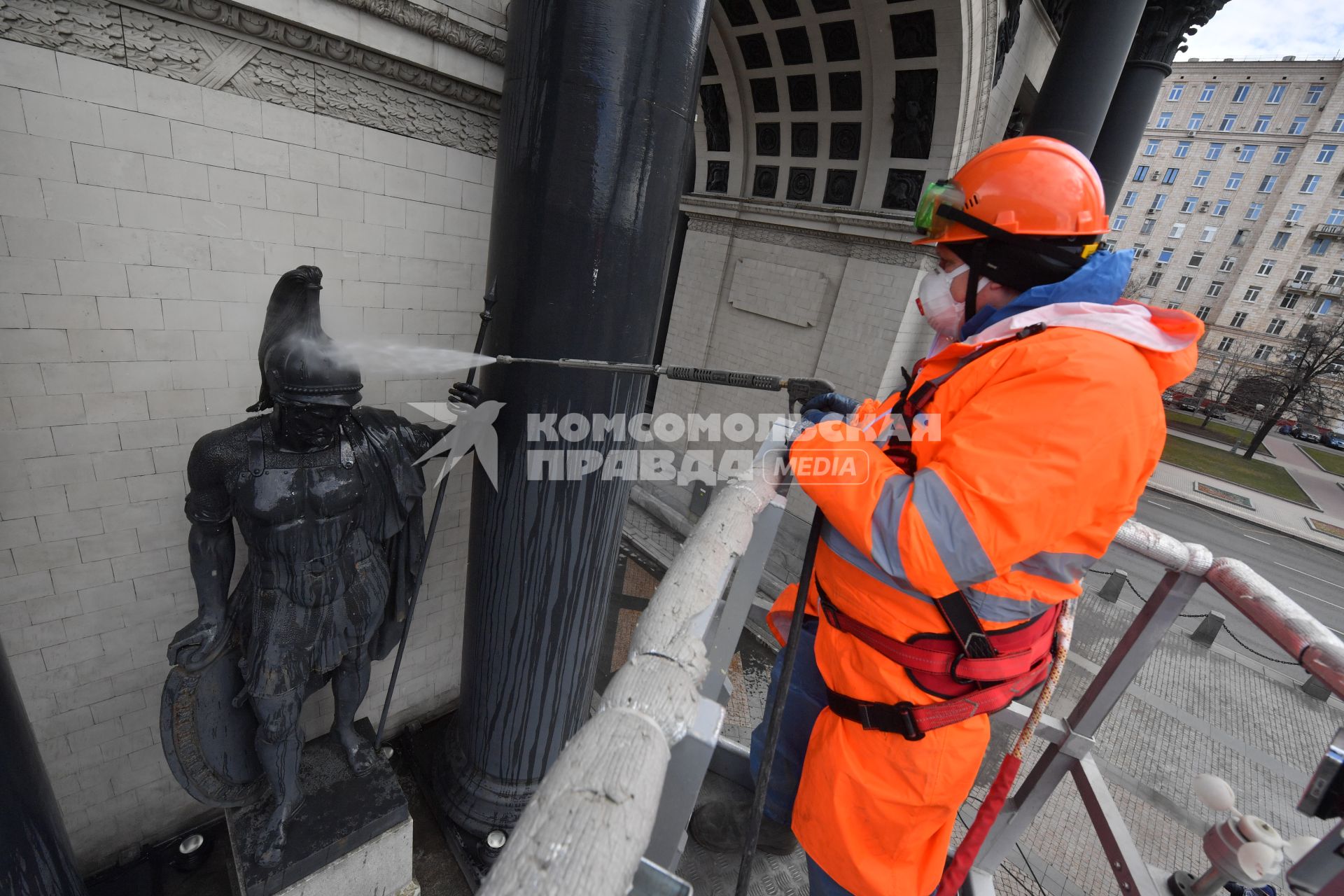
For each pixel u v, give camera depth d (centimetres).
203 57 234
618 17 229
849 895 122
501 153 259
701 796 158
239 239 263
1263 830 160
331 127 273
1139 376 93
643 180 252
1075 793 553
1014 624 112
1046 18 739
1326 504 2308
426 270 325
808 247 826
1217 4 816
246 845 283
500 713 350
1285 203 3728
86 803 313
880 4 608
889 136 709
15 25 201
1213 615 881
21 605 262
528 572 310
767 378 171
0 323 226
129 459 267
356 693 316
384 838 312
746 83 799
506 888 41
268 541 242
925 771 111
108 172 229
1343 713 768
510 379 276
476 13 285
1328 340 2725
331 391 217
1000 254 113
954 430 99
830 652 121
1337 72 3497
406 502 277
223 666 265
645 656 68
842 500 100
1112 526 100
